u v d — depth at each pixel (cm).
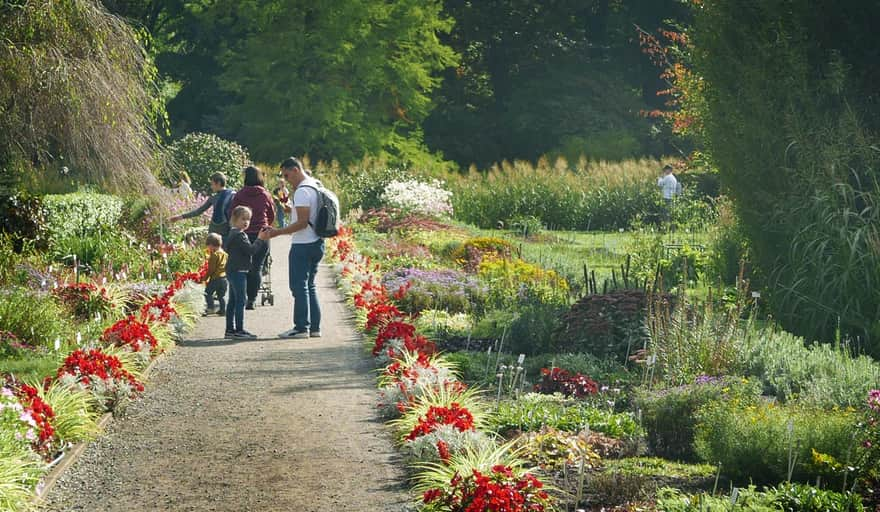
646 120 4988
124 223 1922
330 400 862
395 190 2864
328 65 4453
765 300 1384
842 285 1230
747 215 1440
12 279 1307
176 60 4947
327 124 4450
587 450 692
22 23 1631
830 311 1241
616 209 3192
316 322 1208
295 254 1185
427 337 1174
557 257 1988
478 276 1634
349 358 1058
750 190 1441
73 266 1572
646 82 5341
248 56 4475
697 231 2427
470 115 5403
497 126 5397
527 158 5278
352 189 3175
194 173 2911
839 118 1362
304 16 4453
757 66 1437
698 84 1845
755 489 650
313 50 4431
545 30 5366
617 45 5322
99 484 632
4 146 1688
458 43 5384
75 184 1827
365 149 4541
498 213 3231
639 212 3172
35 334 1052
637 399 800
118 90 1744
